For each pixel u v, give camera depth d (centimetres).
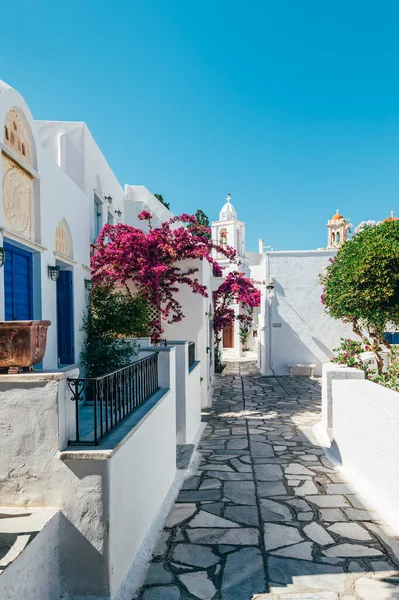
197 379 966
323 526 478
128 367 444
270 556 415
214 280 1533
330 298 1030
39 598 283
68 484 316
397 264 822
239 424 991
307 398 1323
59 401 318
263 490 588
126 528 367
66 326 710
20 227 528
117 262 1021
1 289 455
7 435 319
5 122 489
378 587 363
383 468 524
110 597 316
